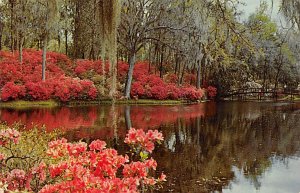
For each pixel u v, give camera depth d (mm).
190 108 29484
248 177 11156
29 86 27047
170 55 36406
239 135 17938
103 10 8227
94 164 4723
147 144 4801
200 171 11602
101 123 19578
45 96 27375
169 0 27062
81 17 32969
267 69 46969
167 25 29891
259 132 18906
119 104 30484
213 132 18594
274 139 17047
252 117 24812
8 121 18750
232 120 23062
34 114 21953
